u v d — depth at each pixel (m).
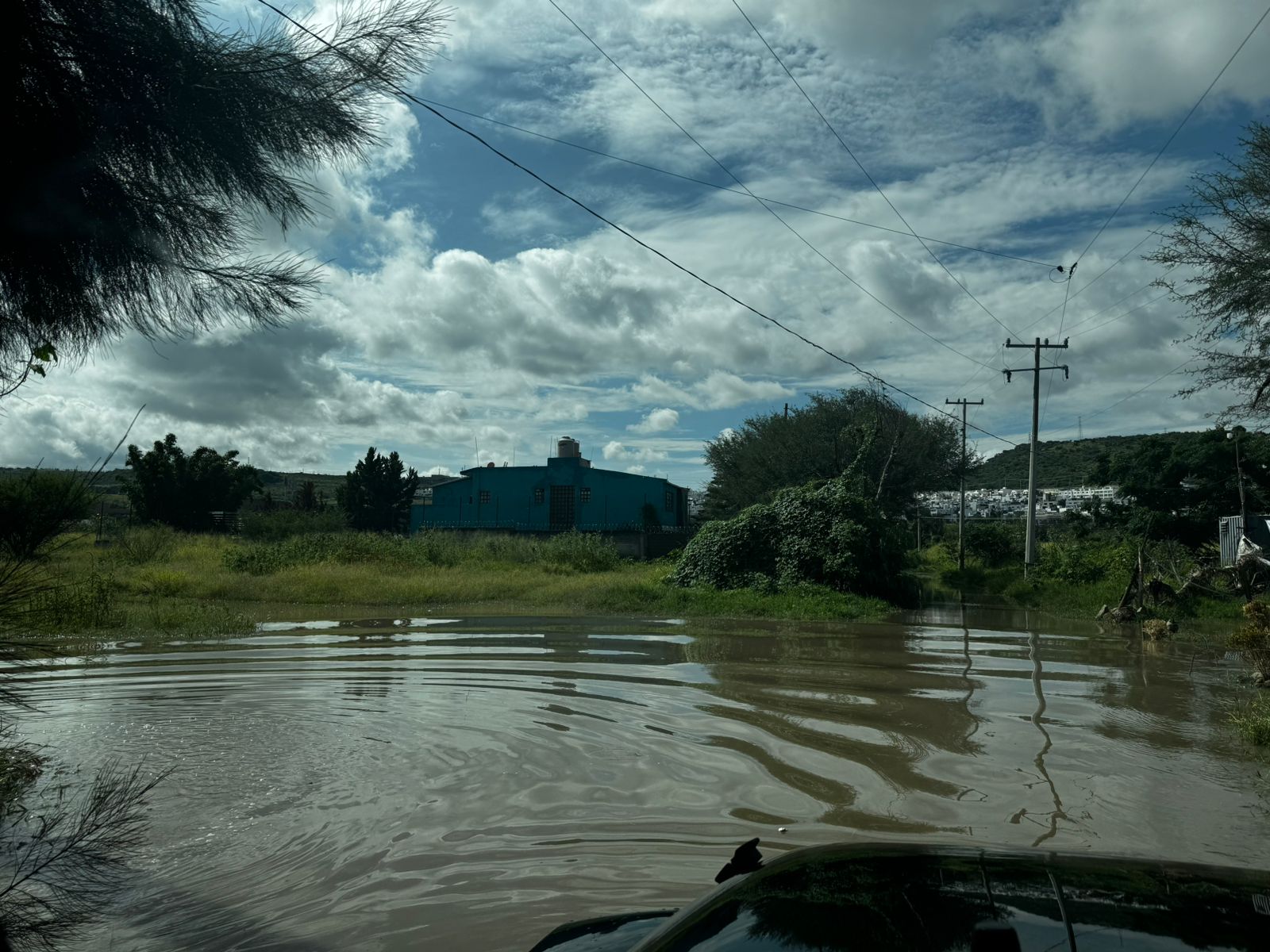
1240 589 22.45
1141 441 41.75
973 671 11.95
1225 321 14.83
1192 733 8.17
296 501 59.62
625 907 4.28
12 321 4.40
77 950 3.80
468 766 6.70
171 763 6.70
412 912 4.21
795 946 1.96
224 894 4.38
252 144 4.52
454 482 53.00
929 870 2.28
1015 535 50.56
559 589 24.53
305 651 13.11
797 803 5.93
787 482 46.84
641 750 7.22
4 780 5.70
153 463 47.34
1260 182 14.09
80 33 3.91
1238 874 2.29
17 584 4.18
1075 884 2.15
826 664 12.28
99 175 4.22
